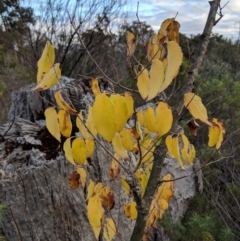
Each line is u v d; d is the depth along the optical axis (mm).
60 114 1037
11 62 8547
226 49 6898
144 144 1196
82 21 7738
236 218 2682
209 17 1048
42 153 2031
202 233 2312
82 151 1073
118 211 2090
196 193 2891
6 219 1865
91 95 2379
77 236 1946
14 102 3000
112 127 826
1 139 2186
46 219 1900
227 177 3268
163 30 968
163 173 2553
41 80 884
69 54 8023
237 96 3436
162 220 2387
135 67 993
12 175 1879
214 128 992
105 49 7434
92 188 1241
